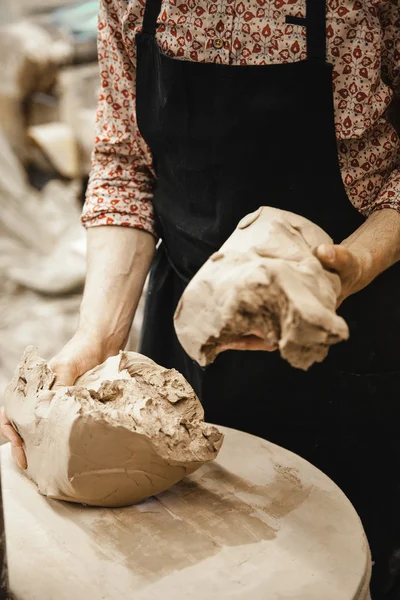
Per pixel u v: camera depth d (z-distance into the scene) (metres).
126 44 1.27
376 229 1.11
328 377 1.36
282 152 1.19
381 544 1.46
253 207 1.24
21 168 3.65
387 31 1.15
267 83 1.15
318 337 0.84
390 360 1.34
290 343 0.85
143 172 1.42
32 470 1.12
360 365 1.34
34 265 3.37
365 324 1.31
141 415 1.03
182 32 1.16
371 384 1.35
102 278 1.32
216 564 0.96
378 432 1.40
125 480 1.04
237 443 1.24
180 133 1.24
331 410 1.38
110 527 1.03
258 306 0.86
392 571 1.47
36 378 1.15
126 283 1.33
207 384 1.42
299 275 0.87
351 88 1.13
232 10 1.13
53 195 3.65
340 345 1.33
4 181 3.52
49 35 3.77
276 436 1.44
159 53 1.20
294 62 1.13
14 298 3.26
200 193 1.28
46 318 3.12
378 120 1.17
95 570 0.95
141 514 1.06
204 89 1.18
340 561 0.96
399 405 1.38
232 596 0.90
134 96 1.33
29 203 3.56
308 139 1.17
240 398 1.42
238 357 1.38
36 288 3.23
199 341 0.93
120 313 1.31
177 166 1.29
